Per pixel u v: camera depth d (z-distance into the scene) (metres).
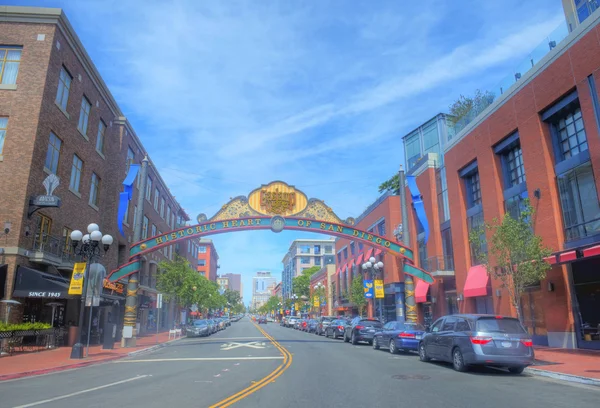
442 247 29.19
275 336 34.88
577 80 17.06
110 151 32.84
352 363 15.11
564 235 18.03
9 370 13.06
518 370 12.66
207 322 38.72
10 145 20.88
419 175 32.38
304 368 13.71
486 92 24.31
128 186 25.09
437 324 14.91
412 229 33.97
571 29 18.97
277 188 26.86
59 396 9.08
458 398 8.60
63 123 24.20
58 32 23.41
